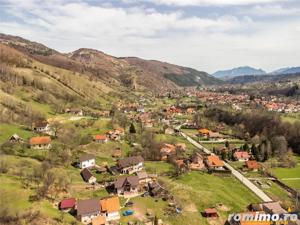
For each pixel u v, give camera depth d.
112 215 115.88
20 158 154.25
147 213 122.50
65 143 193.75
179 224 119.44
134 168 164.88
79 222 106.31
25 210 98.69
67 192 125.81
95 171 162.12
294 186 169.50
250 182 172.88
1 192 106.31
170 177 165.12
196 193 142.62
